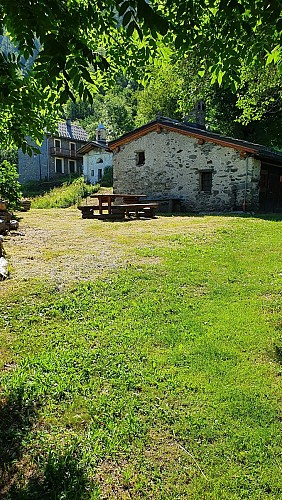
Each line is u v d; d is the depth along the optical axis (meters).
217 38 3.27
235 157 12.84
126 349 3.51
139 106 34.22
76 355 3.39
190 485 2.09
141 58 3.99
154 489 2.07
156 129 14.70
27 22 2.09
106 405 2.74
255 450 2.34
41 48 2.22
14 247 7.01
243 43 3.41
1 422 2.58
